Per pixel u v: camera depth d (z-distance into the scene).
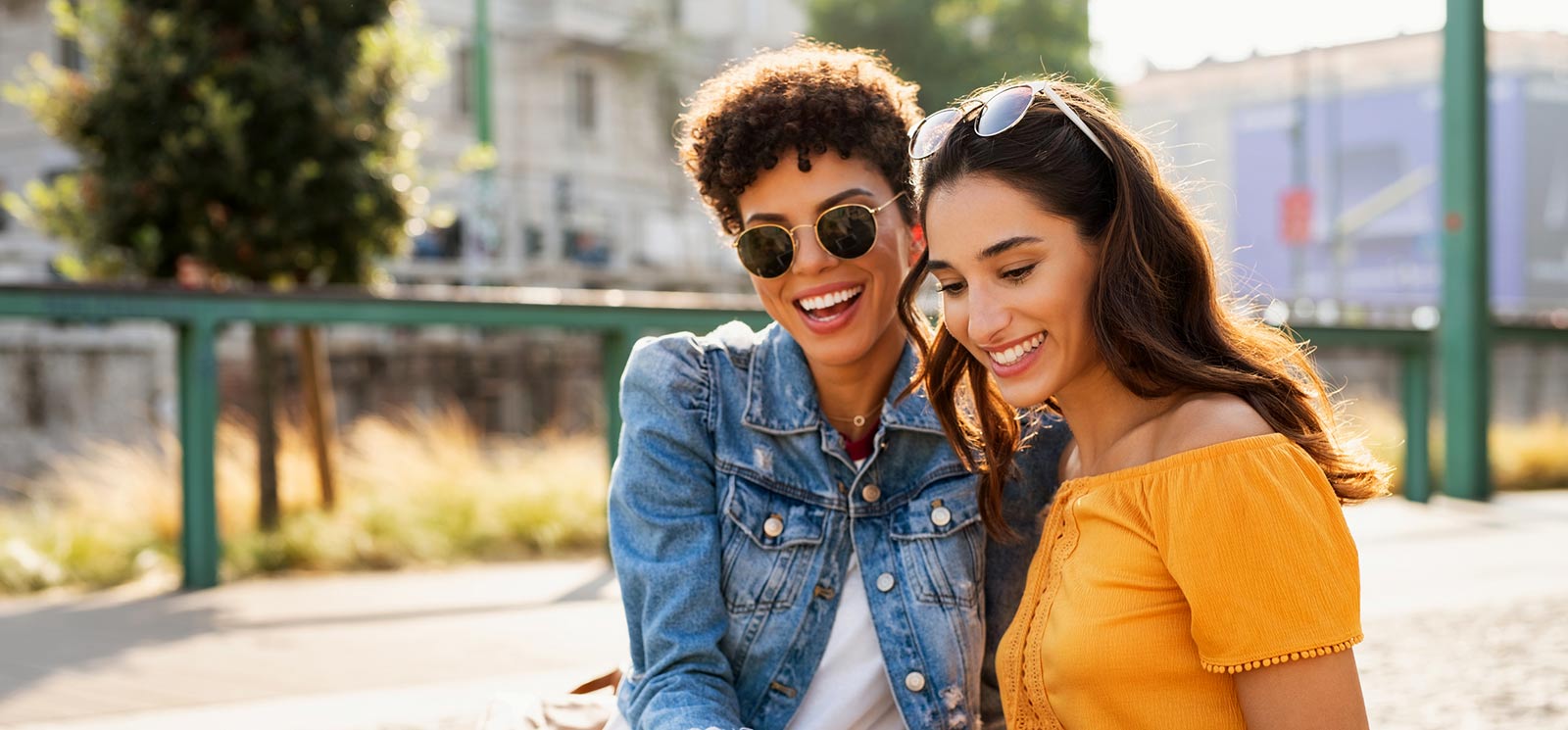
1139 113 35.31
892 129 1.65
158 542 5.76
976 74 20.75
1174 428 1.39
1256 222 33.69
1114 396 1.49
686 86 22.22
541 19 20.69
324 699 3.15
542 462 7.80
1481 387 7.75
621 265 20.28
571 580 5.19
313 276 7.11
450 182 16.80
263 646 3.84
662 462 1.65
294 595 4.83
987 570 1.75
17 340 12.30
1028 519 1.74
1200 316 1.43
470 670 3.50
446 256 16.22
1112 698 1.39
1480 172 7.68
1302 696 1.26
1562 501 7.81
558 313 5.32
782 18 23.83
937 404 1.65
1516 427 11.36
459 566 5.77
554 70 20.88
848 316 1.66
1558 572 4.96
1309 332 7.30
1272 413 1.39
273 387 6.44
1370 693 3.19
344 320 4.96
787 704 1.65
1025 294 1.39
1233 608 1.28
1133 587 1.37
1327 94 32.66
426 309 5.07
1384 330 7.62
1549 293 32.06
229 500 6.61
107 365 12.86
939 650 1.65
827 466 1.70
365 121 6.97
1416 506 7.50
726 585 1.67
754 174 1.63
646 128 21.89
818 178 1.62
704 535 1.64
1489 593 4.49
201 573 4.99
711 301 5.88
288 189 6.68
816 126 1.61
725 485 1.68
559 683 3.33
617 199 21.25
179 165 6.53
